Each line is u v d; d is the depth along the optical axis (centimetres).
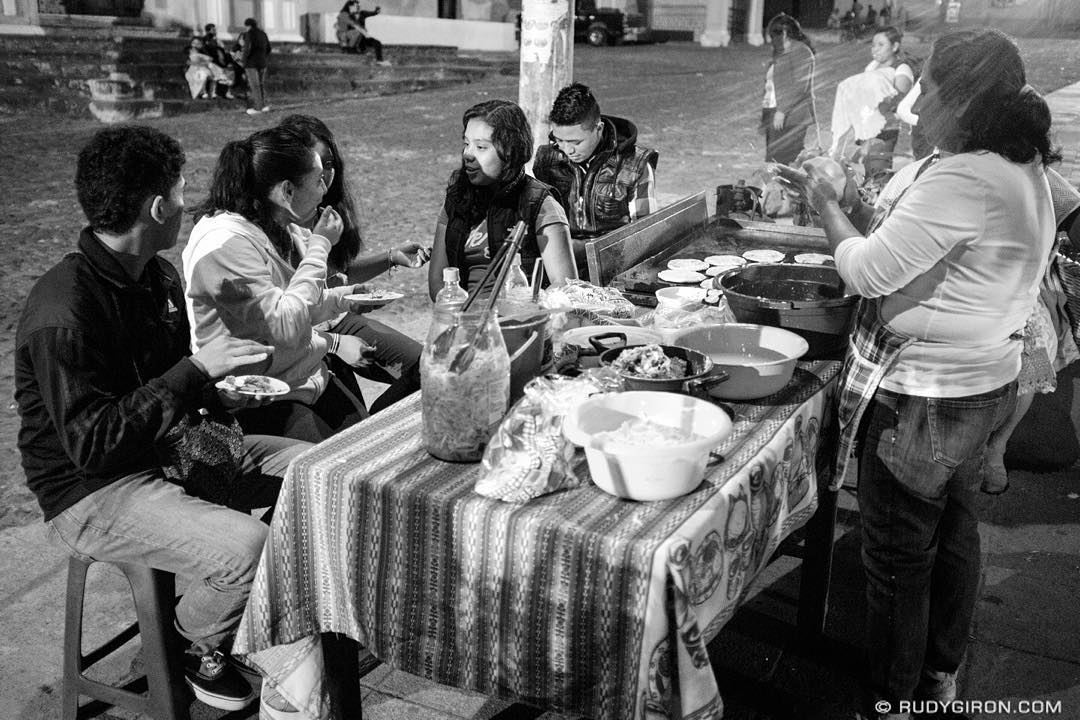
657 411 199
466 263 335
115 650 272
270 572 206
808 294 273
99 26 1778
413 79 1988
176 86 1628
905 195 206
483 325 189
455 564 182
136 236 222
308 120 319
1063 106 1388
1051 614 297
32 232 787
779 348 234
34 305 214
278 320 265
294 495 197
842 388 228
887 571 234
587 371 214
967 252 200
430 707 257
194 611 234
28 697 257
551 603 173
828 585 290
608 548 163
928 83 199
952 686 255
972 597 243
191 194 945
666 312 266
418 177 1052
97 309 218
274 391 223
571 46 516
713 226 410
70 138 1286
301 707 213
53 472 225
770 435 203
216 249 265
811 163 231
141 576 228
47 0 1792
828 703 262
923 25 3581
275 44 1980
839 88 745
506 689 186
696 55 2822
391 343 343
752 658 280
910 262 201
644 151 399
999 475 363
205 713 252
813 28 3844
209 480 244
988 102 192
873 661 243
